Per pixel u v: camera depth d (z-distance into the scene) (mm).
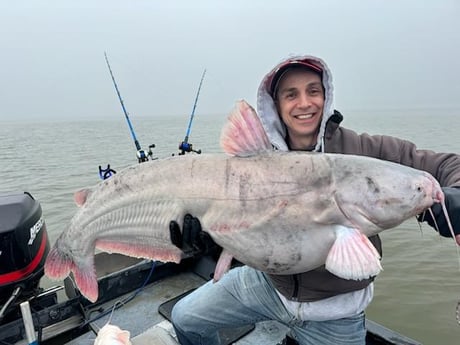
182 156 2268
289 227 1979
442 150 20641
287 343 3252
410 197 1891
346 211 1948
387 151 2330
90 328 3453
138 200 2270
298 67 2303
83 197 2545
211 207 2092
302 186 1988
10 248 3180
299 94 2334
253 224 2016
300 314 2254
